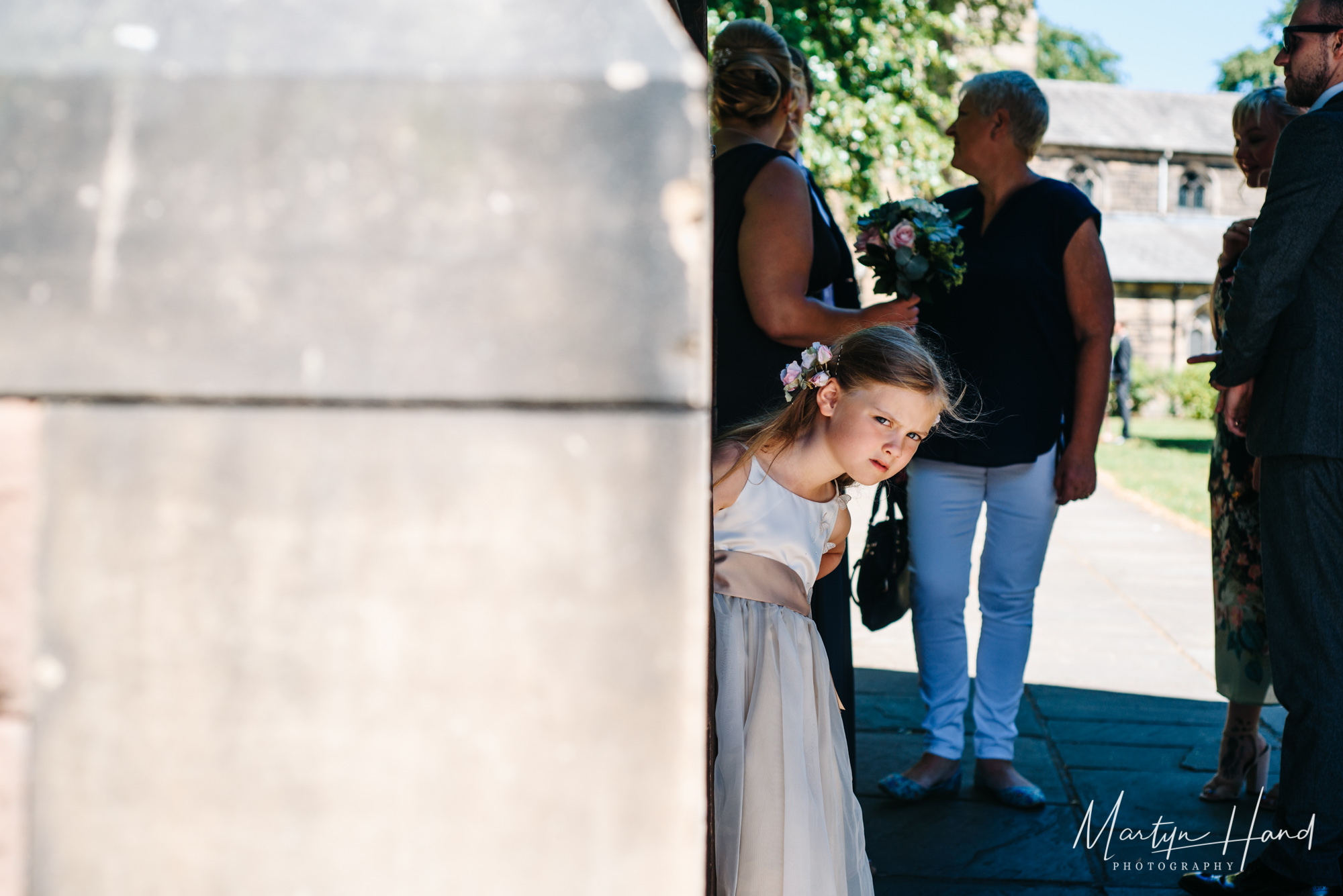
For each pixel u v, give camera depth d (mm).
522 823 769
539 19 757
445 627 762
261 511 763
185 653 772
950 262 2590
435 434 754
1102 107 36531
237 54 755
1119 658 4555
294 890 780
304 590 765
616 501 750
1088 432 2986
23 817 785
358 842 775
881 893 2453
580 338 745
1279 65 2438
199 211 756
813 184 2561
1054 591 5992
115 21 771
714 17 7219
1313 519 2240
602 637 756
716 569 1875
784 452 1932
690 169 734
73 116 758
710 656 1277
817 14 9445
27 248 761
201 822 780
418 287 750
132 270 760
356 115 746
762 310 2340
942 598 3037
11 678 780
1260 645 2906
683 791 760
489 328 748
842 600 2396
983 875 2553
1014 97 2957
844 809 1910
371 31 758
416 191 747
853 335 1920
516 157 740
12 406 768
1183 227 35156
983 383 2918
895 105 10133
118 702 777
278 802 776
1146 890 2471
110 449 766
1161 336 33250
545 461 751
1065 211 2971
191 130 754
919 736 3551
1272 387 2299
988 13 12680
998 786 3008
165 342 760
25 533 771
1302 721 2270
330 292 753
